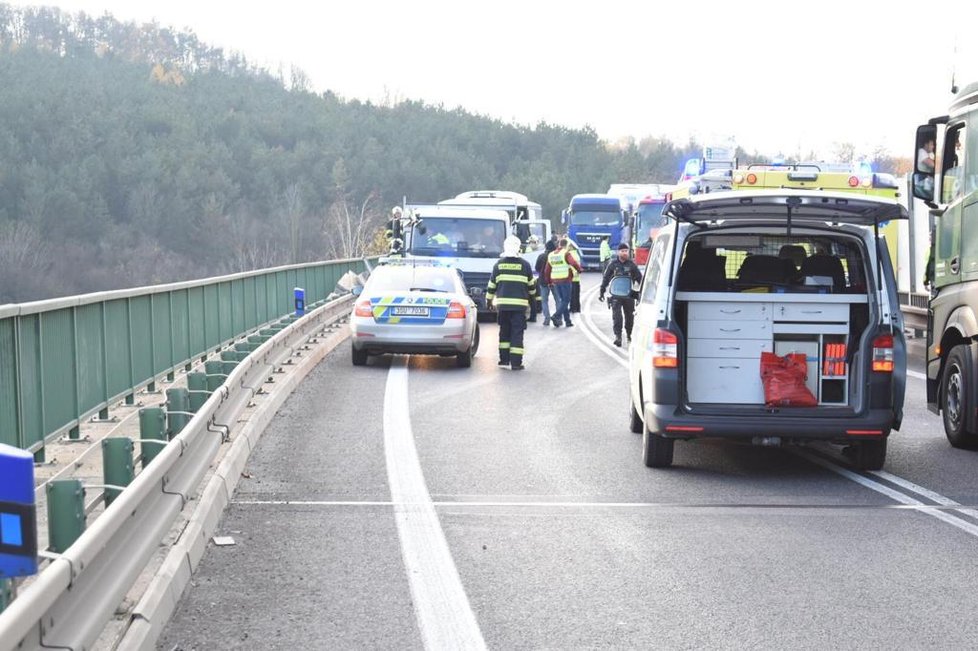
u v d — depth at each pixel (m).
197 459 7.84
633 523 8.23
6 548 3.62
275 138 157.12
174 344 14.80
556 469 10.27
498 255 28.89
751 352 10.08
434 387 16.08
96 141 128.38
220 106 165.75
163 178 126.94
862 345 9.90
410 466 10.27
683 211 9.94
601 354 21.14
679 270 10.09
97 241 117.00
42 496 8.22
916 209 19.12
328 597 6.35
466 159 161.50
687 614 6.11
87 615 4.62
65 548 5.86
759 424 9.82
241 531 7.80
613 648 5.57
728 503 8.95
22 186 115.12
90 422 11.52
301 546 7.43
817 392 10.12
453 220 29.22
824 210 9.81
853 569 7.02
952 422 11.77
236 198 134.00
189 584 6.52
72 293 108.06
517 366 18.41
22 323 8.94
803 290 10.56
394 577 6.76
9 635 3.63
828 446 11.81
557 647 5.58
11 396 8.62
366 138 158.75
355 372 17.86
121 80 173.12
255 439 11.34
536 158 180.62
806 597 6.43
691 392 10.08
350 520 8.17
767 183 19.69
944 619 6.04
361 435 11.92
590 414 13.68
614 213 56.97
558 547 7.52
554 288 27.23
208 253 125.00
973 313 11.36
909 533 7.97
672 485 9.66
